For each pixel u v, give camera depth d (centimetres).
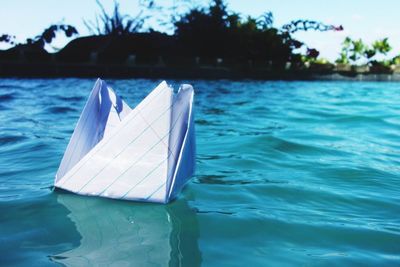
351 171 56
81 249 35
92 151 44
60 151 64
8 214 40
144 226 38
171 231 38
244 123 100
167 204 43
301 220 40
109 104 49
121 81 297
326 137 79
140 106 42
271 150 67
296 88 263
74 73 346
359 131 88
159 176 43
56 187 45
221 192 47
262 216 41
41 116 108
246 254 35
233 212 42
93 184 44
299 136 80
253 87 265
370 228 39
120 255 34
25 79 297
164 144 42
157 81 303
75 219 39
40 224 38
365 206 45
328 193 48
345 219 41
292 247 36
